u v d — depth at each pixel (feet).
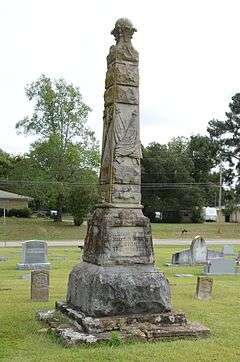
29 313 36.65
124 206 33.53
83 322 29.99
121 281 31.50
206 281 46.60
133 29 35.12
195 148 251.60
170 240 149.69
